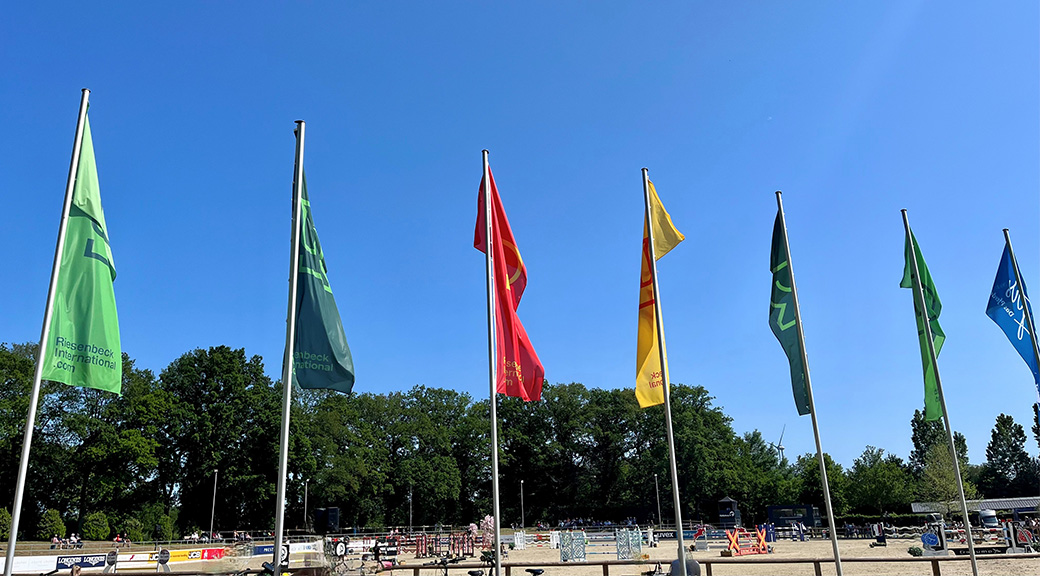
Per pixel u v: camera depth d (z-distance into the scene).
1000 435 116.88
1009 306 23.92
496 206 18.69
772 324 21.20
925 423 118.56
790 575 29.34
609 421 114.69
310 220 16.58
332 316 16.19
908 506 88.50
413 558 50.00
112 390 14.98
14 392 68.94
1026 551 37.03
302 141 16.80
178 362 84.31
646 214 19.58
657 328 18.69
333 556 31.25
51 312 14.37
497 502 16.55
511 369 17.61
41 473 70.44
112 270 15.62
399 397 107.00
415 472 96.88
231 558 41.06
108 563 30.58
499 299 18.06
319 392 95.94
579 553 41.75
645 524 101.88
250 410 82.94
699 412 110.06
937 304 23.83
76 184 15.33
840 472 91.69
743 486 102.12
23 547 57.09
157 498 78.06
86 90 15.77
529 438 113.50
